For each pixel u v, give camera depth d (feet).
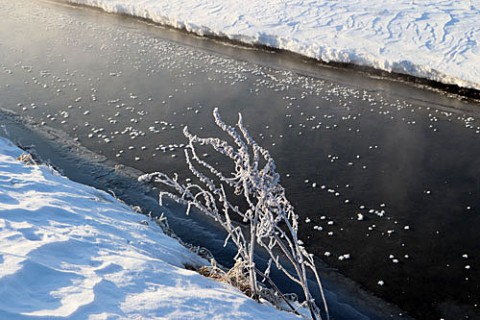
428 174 23.57
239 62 38.32
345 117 29.30
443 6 41.98
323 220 20.67
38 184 15.49
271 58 38.88
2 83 35.22
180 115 30.14
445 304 16.44
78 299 7.75
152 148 26.61
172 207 21.74
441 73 32.09
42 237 10.12
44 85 34.86
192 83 34.86
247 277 11.97
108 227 12.88
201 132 28.02
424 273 17.75
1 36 46.06
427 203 21.53
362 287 17.16
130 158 25.72
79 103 32.04
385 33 37.88
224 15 45.11
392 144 26.27
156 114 30.37
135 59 39.78
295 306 11.70
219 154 25.84
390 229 20.03
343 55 35.94
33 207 12.43
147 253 11.48
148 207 21.71
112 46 43.01
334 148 26.08
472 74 31.14
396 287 17.16
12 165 17.56
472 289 17.01
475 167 23.90
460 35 36.27
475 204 21.29
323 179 23.47
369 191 22.47
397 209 21.20
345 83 34.01
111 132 28.35
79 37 45.65
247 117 29.63
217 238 19.62
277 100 31.78
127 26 48.44
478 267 17.93
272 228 9.64
